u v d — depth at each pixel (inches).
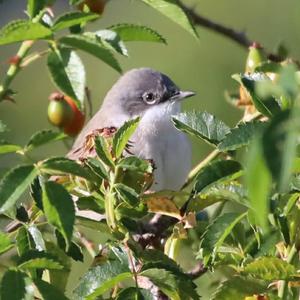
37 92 835.4
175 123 343.9
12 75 343.9
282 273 331.3
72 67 325.4
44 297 310.0
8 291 304.8
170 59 829.2
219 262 358.3
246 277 343.9
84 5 405.4
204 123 343.9
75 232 353.1
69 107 491.8
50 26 327.0
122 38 358.6
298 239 339.6
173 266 325.1
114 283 319.9
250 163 221.5
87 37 326.0
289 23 874.1
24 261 311.9
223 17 881.5
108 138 361.4
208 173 318.0
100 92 860.0
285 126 223.3
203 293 446.3
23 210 345.7
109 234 351.9
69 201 302.8
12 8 879.7
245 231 376.5
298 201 338.6
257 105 327.3
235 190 316.8
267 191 227.5
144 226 383.2
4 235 331.0
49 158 308.7
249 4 887.7
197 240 416.2
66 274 357.7
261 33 878.4
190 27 358.0
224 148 295.7
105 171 340.2
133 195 336.8
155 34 357.4
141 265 328.5
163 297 340.8
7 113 815.1
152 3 357.7
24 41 338.3
